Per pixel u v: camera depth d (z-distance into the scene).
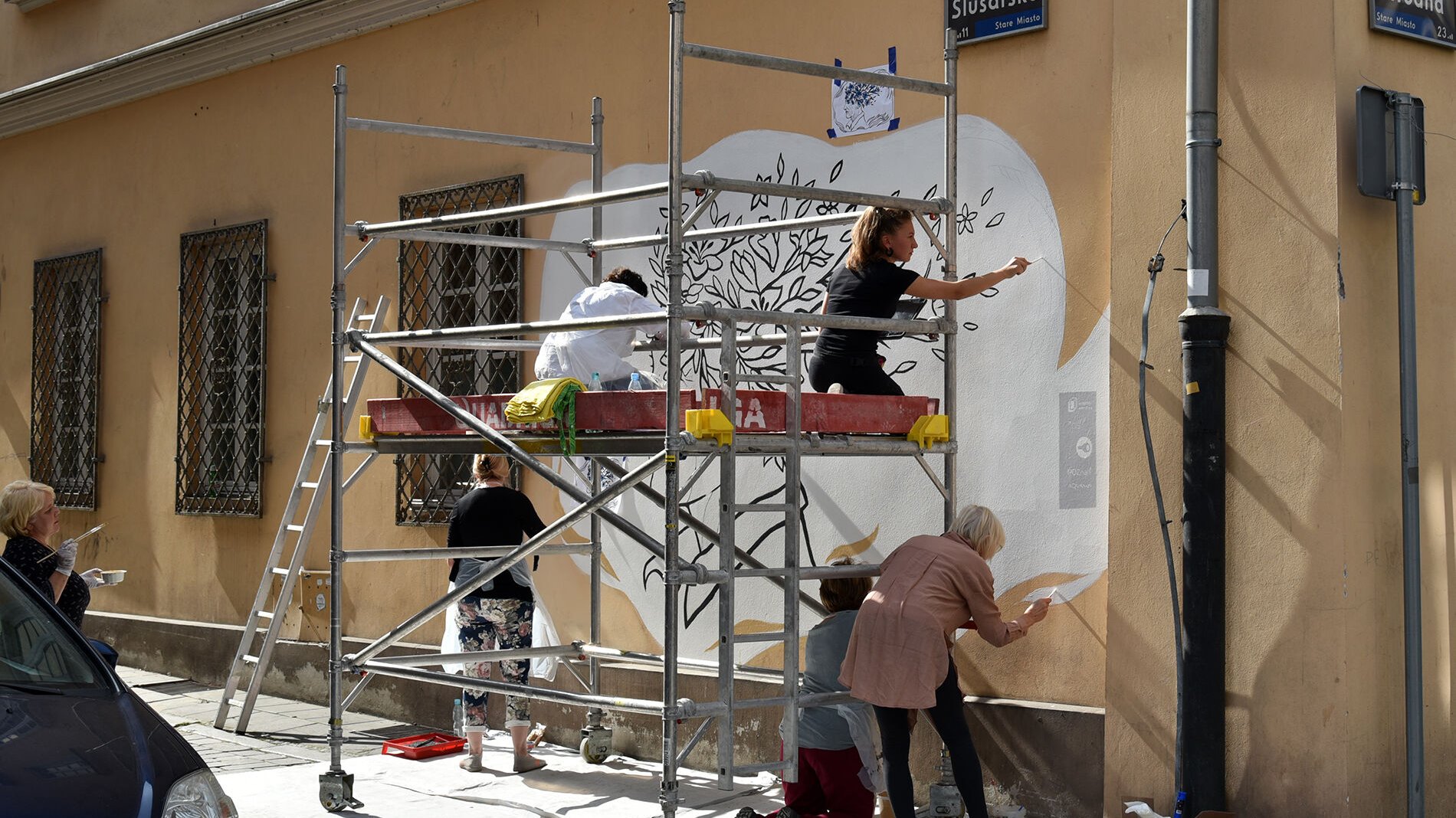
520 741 7.34
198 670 10.17
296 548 8.35
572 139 8.34
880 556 6.91
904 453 6.04
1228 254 5.88
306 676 9.40
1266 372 5.74
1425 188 6.04
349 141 9.55
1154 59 6.09
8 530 6.05
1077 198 6.35
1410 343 5.74
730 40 7.64
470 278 8.91
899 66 6.95
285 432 9.74
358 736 8.34
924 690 5.45
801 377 5.67
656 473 7.79
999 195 6.60
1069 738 6.20
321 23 9.61
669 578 5.30
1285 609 5.64
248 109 10.20
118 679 4.41
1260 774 5.67
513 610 7.25
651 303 6.39
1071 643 6.28
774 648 7.27
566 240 8.29
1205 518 5.77
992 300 6.59
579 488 8.09
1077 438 6.30
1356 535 5.62
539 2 8.55
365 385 9.28
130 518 10.95
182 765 3.87
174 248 10.70
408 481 8.95
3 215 12.43
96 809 3.49
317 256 9.62
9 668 4.21
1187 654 5.78
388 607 9.03
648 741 7.66
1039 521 6.40
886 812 6.28
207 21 10.64
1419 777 5.66
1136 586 6.02
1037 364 6.44
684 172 7.77
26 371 12.14
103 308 11.28
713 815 6.45
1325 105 5.66
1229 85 5.90
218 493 10.28
